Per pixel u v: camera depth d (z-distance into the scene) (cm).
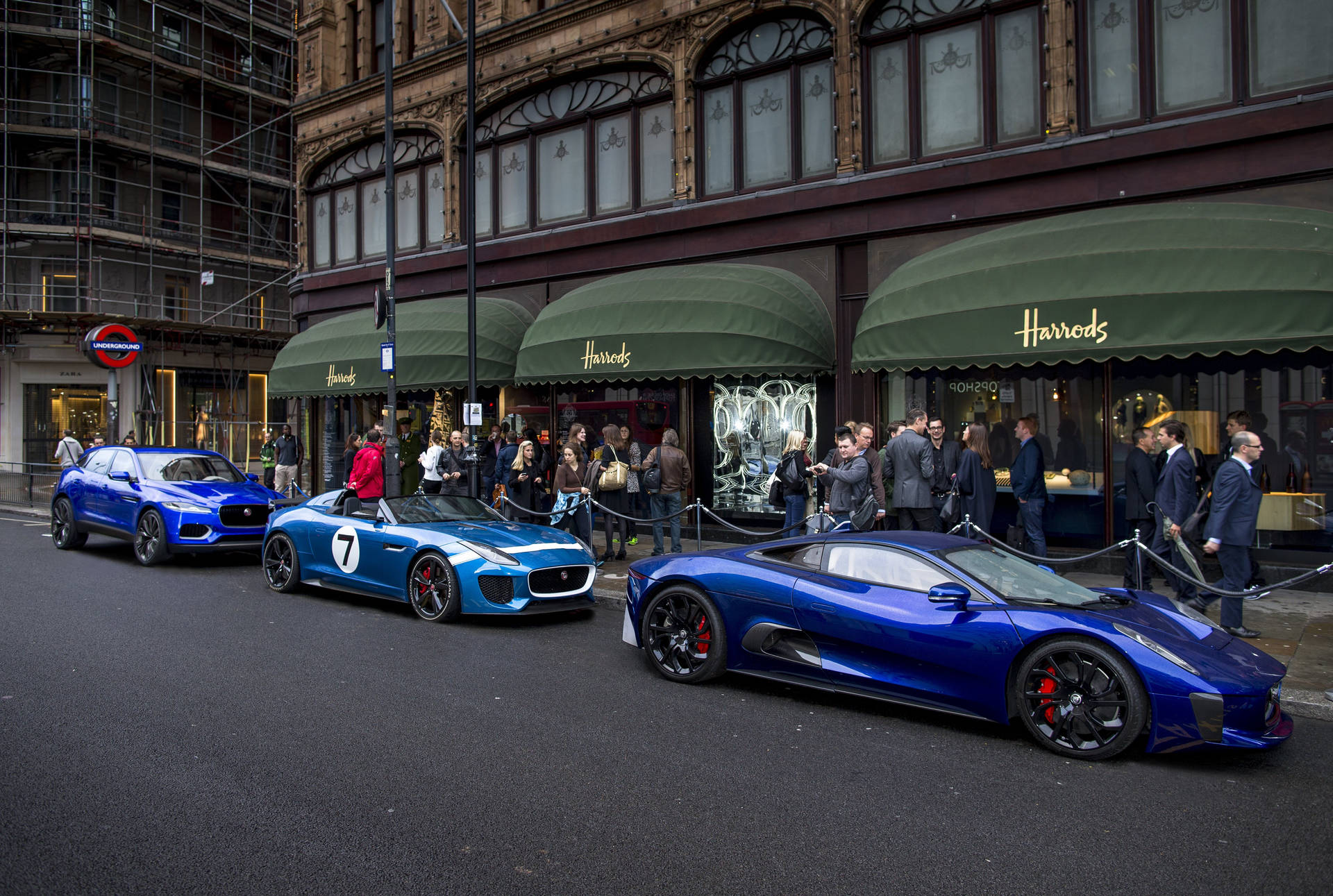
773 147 1318
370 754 480
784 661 602
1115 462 1055
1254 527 744
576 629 825
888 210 1196
